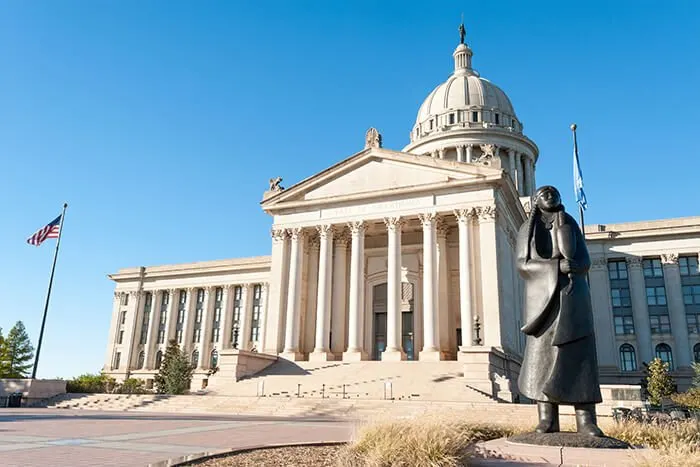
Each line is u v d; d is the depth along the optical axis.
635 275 60.78
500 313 40.59
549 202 9.98
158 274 83.25
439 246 48.16
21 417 22.36
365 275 52.47
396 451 8.89
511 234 50.66
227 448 12.24
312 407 28.72
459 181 43.91
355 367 39.59
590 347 9.31
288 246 50.16
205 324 78.06
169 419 22.89
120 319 83.81
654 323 59.28
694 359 56.69
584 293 9.52
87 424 19.30
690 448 8.75
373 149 48.22
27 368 76.44
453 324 47.28
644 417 16.42
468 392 31.33
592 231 63.22
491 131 77.38
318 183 50.00
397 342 42.91
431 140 78.81
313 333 48.78
